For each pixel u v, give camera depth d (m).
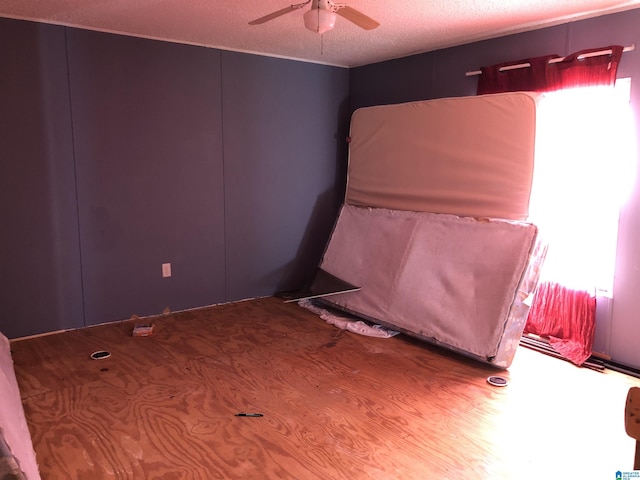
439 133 3.91
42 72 3.50
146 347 3.51
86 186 3.77
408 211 4.12
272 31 3.76
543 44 3.55
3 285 3.53
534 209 3.44
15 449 1.89
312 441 2.38
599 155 3.27
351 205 4.64
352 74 5.07
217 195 4.40
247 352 3.44
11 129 3.44
